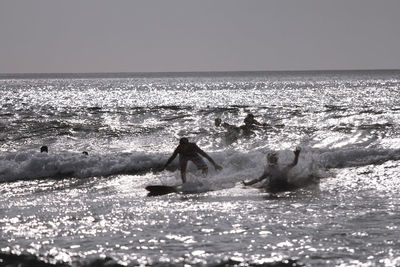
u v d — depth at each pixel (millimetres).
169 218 23641
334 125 59438
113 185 32406
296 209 24828
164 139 54125
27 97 172125
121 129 62656
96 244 19828
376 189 28906
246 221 22797
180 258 18031
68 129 63062
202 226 22125
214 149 47625
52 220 23625
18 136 58312
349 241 19406
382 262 17094
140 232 21375
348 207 24891
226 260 17734
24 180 34375
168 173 35594
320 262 17281
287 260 17562
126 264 17594
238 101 130125
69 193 30234
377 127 55906
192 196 28609
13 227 22453
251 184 31031
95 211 25281
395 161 35688
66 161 36531
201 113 83125
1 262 18047
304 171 31984
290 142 48875
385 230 20703
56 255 18625
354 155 36750
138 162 37219
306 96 150125
